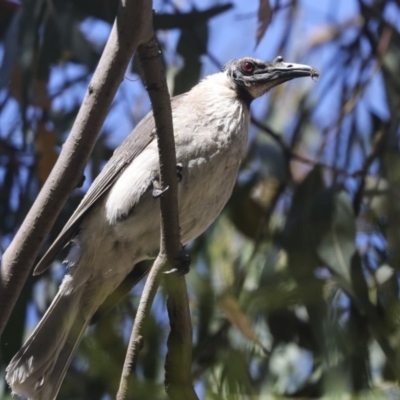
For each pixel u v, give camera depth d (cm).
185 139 860
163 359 774
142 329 640
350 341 796
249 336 723
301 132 1148
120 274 883
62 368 820
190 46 1041
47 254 827
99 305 882
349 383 787
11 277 690
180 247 705
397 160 984
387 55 1119
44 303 1046
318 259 901
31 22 1016
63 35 1019
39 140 1030
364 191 1000
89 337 567
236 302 696
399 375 620
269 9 881
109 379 555
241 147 896
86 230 873
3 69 990
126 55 643
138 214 858
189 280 651
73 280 868
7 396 945
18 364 807
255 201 1074
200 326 877
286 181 1069
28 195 1051
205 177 863
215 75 971
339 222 918
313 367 899
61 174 671
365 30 1155
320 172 1025
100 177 873
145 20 630
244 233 1060
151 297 687
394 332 669
